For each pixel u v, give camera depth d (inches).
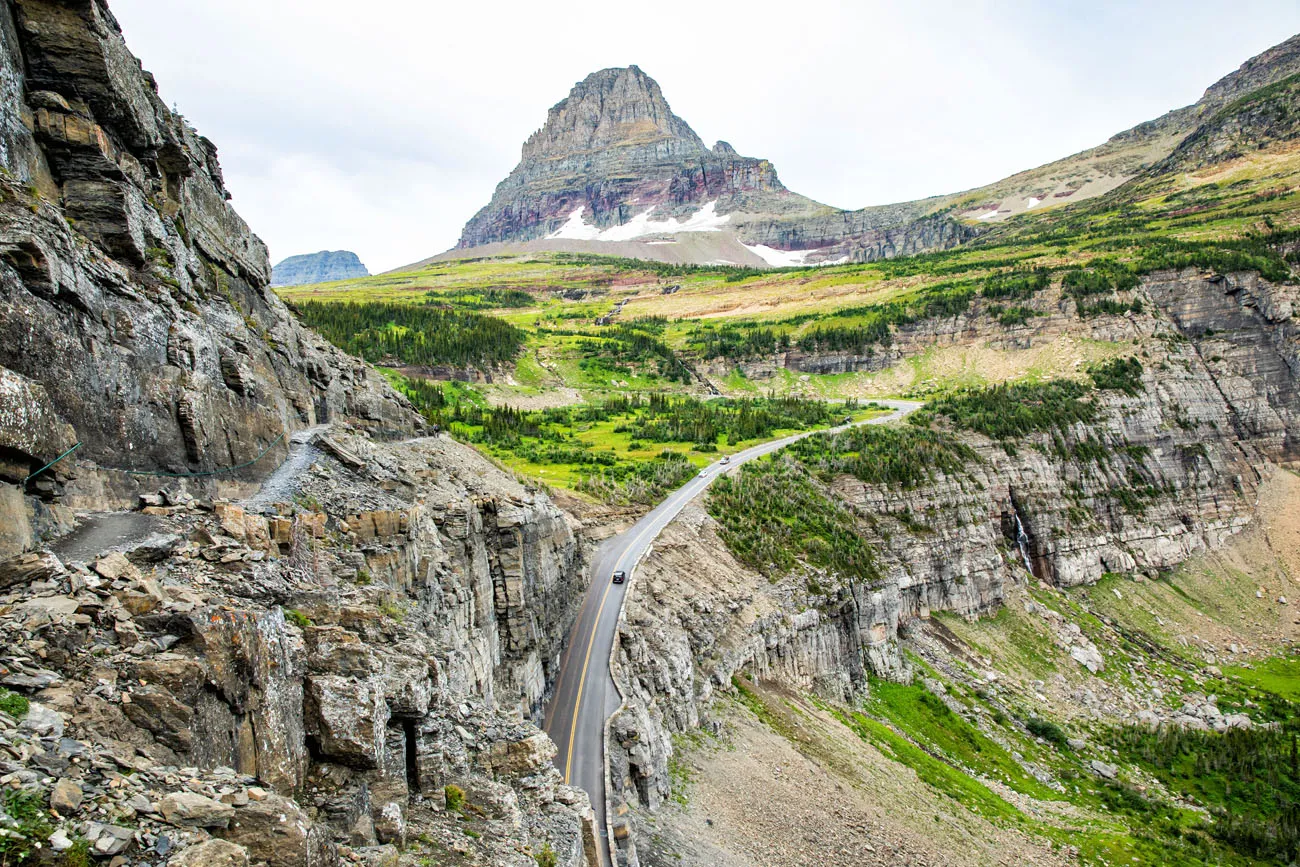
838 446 5944.9
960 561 5428.2
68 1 1044.5
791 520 4667.8
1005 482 6373.0
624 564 3312.0
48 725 504.1
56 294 826.8
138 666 591.8
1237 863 3363.7
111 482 911.7
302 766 755.4
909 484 5536.4
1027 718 4495.6
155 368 1045.2
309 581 1034.7
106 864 444.8
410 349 7377.0
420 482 1991.9
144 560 794.2
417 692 901.2
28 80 1032.8
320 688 792.9
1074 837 3267.7
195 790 539.5
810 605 3998.5
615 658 2480.3
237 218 1749.5
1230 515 7440.9
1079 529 6525.6
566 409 7190.0
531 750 1214.9
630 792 1956.2
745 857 2018.9
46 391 794.2
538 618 2279.8
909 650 4830.2
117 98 1114.7
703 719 2719.0
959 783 3459.6
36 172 1008.9
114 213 1066.1
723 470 5187.0
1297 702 5162.4
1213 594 6737.2
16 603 604.4
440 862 801.6
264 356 1595.7
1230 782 4170.8
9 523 690.2
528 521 2268.7
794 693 3511.3
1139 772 4222.4
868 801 2738.7
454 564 1733.5
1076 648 5452.8
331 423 2039.9
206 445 1149.1
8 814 428.1
